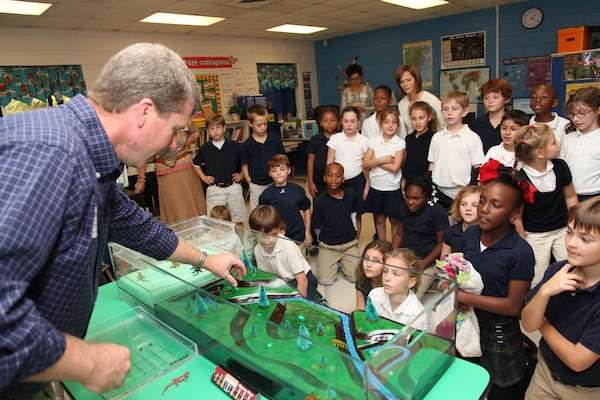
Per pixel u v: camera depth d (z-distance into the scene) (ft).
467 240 5.39
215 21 17.67
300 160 22.45
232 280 4.28
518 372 5.02
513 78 19.40
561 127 8.66
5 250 1.77
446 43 21.12
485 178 6.39
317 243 9.91
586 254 3.56
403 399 2.80
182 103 2.70
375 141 10.75
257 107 11.81
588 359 3.60
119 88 2.46
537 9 18.06
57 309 2.40
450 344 3.26
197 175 12.99
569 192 7.03
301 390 2.76
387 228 13.00
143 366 3.38
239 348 3.19
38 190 1.91
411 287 3.40
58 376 2.03
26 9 13.00
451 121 8.84
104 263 7.25
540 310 3.86
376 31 23.43
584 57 14.87
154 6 14.03
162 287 4.09
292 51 25.35
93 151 2.47
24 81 15.67
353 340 3.25
